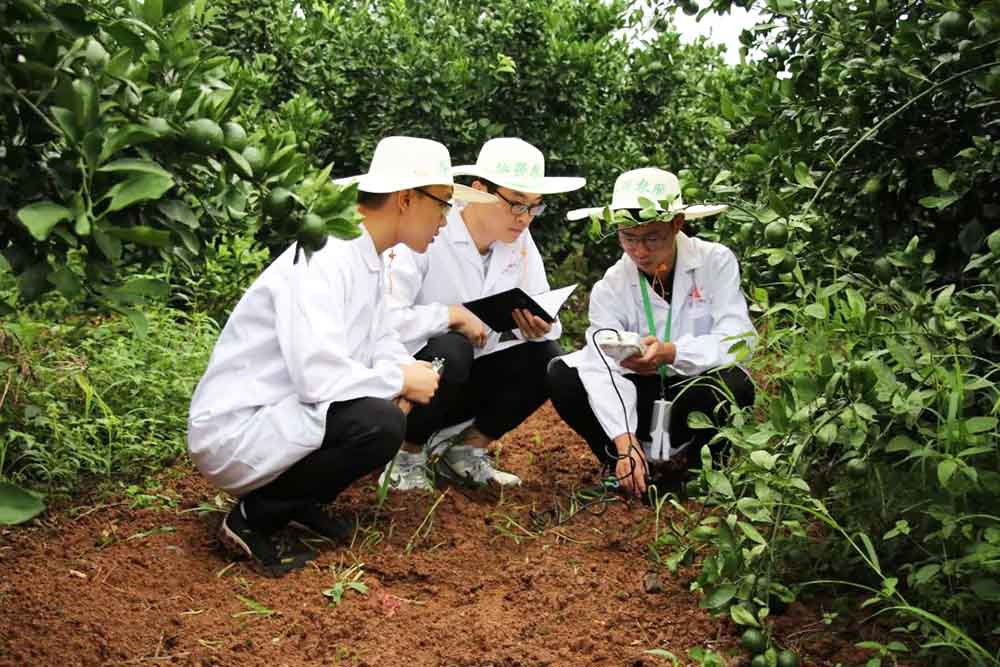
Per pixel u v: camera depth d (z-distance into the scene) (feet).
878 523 11.57
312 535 13.79
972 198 13.29
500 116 25.81
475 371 16.10
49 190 7.96
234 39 25.93
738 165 14.65
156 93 8.21
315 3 28.27
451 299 15.79
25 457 14.98
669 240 14.98
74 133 7.59
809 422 10.52
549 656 10.99
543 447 18.30
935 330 10.71
